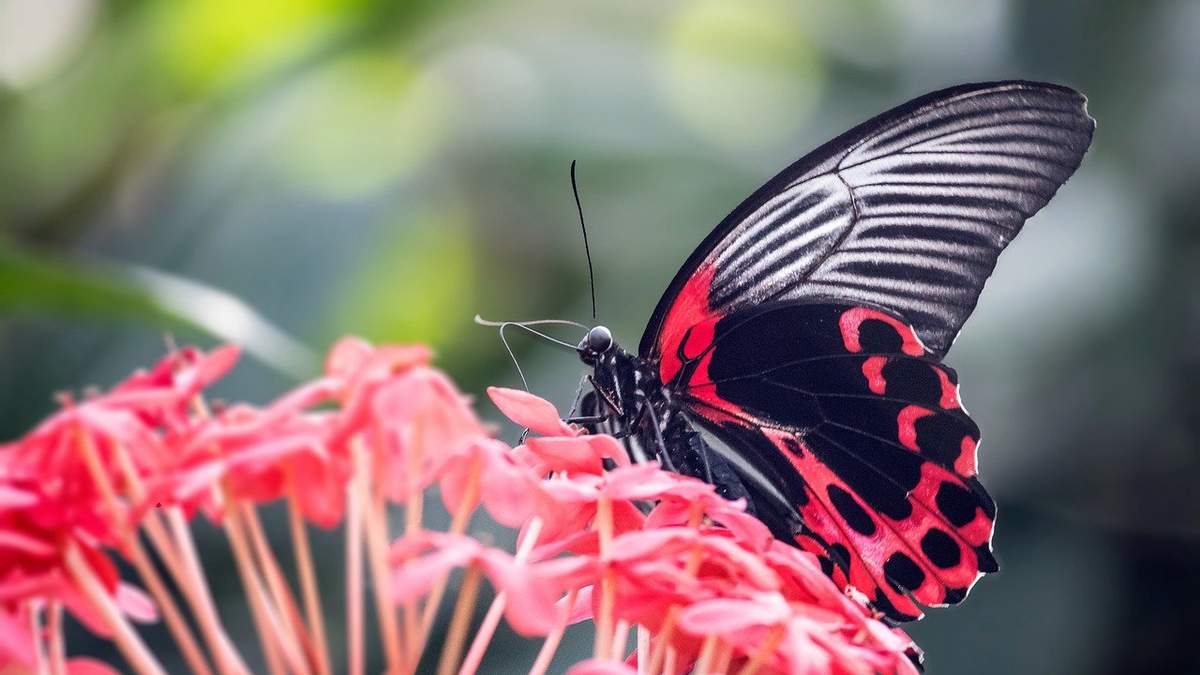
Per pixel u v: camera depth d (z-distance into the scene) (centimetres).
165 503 59
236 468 59
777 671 61
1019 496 82
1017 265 83
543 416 62
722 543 60
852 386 66
